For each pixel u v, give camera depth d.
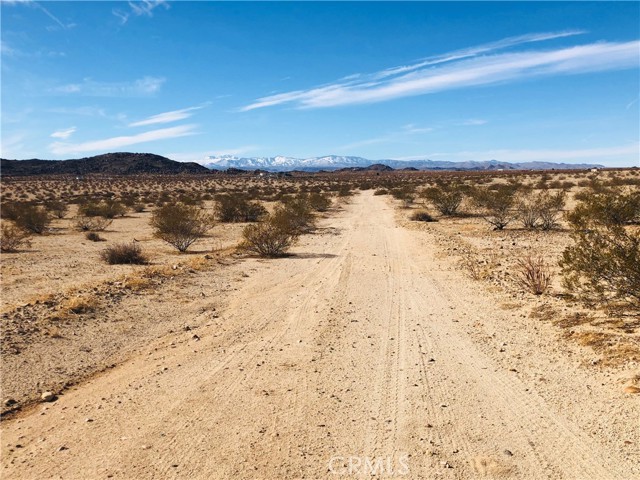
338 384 6.89
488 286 12.75
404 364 7.63
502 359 7.69
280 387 6.81
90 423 5.79
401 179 131.62
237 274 15.44
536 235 22.83
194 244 24.23
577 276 9.33
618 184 49.81
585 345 7.88
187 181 143.25
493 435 5.40
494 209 26.19
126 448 5.20
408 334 9.15
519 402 6.18
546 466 4.78
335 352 8.25
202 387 6.85
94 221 35.00
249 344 8.80
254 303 11.86
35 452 5.15
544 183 66.69
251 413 6.01
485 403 6.20
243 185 113.38
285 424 5.71
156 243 24.73
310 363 7.74
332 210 44.84
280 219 20.38
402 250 19.95
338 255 19.11
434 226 28.17
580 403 6.04
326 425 5.68
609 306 9.49
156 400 6.43
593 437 5.27
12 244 22.50
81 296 11.73
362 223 32.25
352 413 5.98
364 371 7.37
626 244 8.96
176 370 7.55
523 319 9.68
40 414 6.08
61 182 135.38
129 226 34.22
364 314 10.64
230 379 7.14
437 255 18.19
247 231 19.42
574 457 4.92
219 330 9.67
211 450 5.14
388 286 13.38
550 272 13.66
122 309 10.99
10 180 145.38
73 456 5.06
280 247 19.36
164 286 13.39
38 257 20.06
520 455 4.99
